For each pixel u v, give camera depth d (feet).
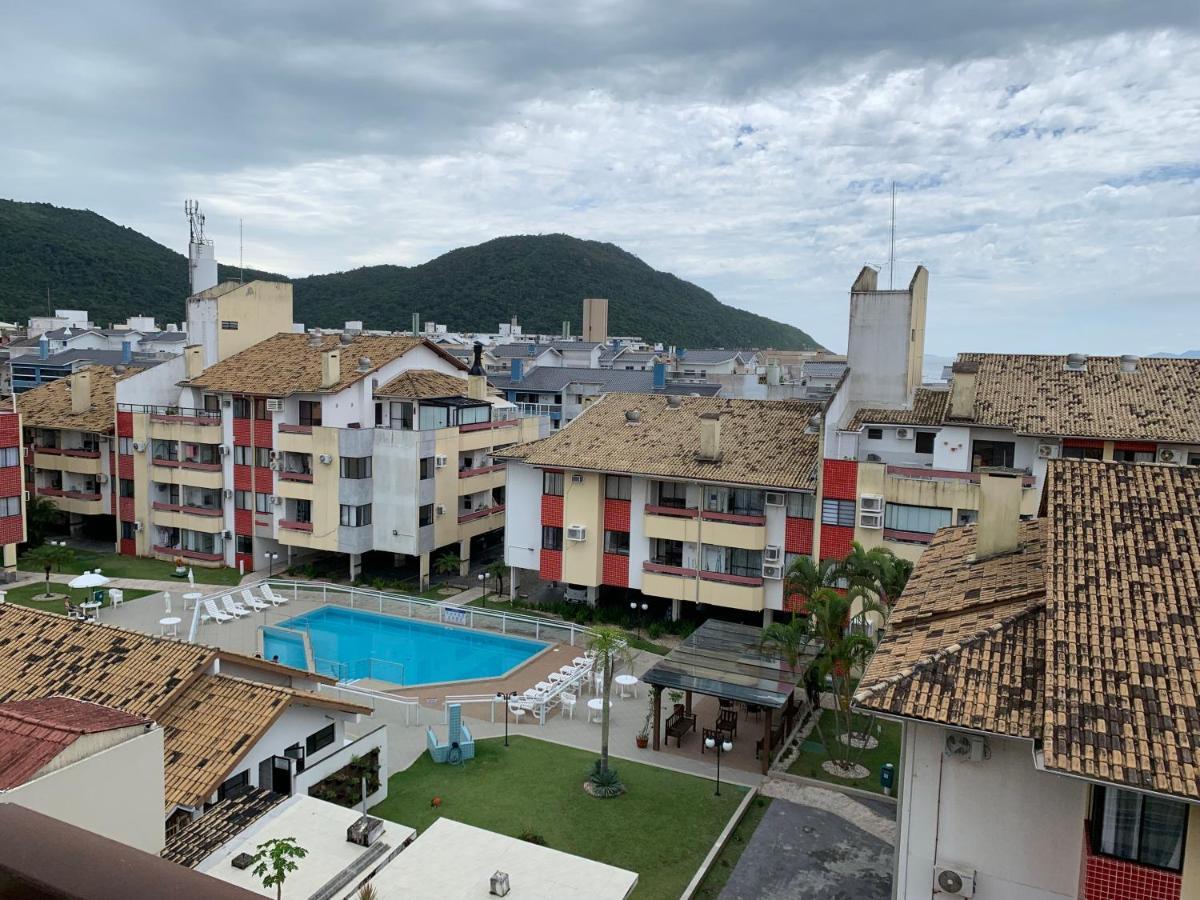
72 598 151.12
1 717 50.83
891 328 147.02
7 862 9.33
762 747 97.35
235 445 175.11
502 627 143.23
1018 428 125.90
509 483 154.10
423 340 186.39
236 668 83.25
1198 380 131.13
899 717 47.80
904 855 51.31
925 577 68.13
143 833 51.39
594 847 80.12
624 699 118.32
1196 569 51.70
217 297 190.29
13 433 160.35
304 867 57.26
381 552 182.09
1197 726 42.45
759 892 74.38
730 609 147.84
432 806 86.22
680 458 141.08
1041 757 42.39
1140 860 43.80
